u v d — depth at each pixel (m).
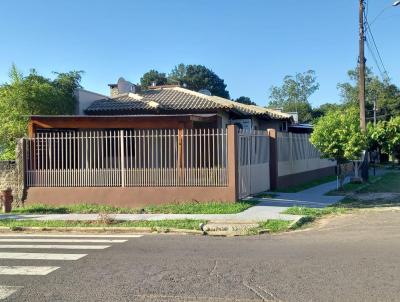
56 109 22.77
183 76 83.25
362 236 11.12
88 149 17.91
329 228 12.75
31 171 18.27
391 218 14.23
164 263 8.51
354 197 19.80
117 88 31.81
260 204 17.27
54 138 18.16
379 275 7.27
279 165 22.52
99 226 13.72
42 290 6.88
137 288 6.87
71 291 6.80
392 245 9.77
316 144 21.77
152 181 17.45
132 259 8.95
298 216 14.48
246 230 12.55
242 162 18.14
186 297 6.39
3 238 12.09
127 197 17.47
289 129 36.44
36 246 10.61
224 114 25.34
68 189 17.92
